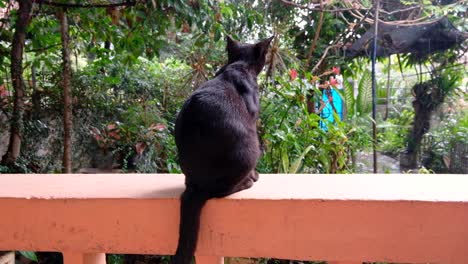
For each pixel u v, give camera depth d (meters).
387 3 5.79
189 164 1.31
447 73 5.84
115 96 5.04
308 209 1.23
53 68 4.39
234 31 4.56
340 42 5.90
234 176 1.29
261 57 1.74
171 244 1.32
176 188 1.42
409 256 1.21
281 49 4.29
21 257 2.95
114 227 1.33
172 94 5.15
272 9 5.66
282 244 1.27
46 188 1.44
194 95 1.39
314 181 1.46
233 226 1.28
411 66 6.13
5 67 4.09
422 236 1.20
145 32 3.74
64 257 1.39
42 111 4.33
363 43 5.41
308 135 3.48
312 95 4.25
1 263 1.49
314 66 5.46
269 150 3.35
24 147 3.89
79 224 1.34
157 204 1.30
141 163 3.99
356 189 1.33
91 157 4.71
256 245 1.28
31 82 4.73
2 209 1.35
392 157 5.91
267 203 1.25
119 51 4.05
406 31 5.20
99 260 1.45
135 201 1.31
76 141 4.59
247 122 1.42
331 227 1.23
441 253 1.20
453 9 5.07
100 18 3.80
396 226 1.20
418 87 5.89
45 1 3.39
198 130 1.30
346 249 1.23
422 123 5.83
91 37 4.26
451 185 1.37
